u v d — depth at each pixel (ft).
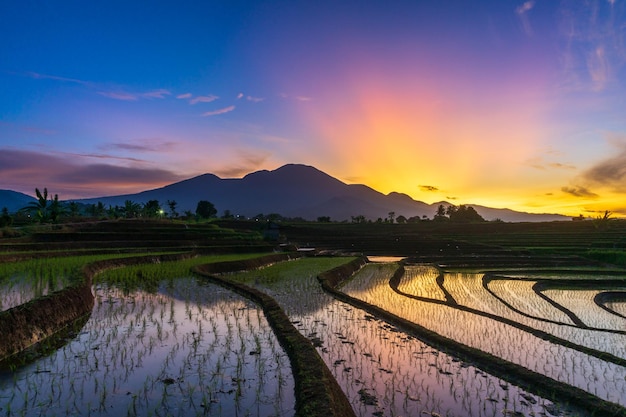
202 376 30.71
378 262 150.20
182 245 138.82
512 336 47.19
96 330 42.47
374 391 30.01
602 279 110.01
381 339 43.21
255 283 81.92
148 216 256.52
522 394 30.40
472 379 32.96
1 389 27.66
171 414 24.75
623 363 37.70
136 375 30.53
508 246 213.05
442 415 26.58
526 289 95.91
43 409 24.80
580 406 28.53
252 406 26.12
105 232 138.62
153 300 58.75
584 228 321.73
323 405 24.44
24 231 125.39
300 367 31.35
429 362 36.55
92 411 24.70
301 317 52.75
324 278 83.82
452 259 160.04
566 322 63.41
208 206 378.53
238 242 163.12
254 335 41.83
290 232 274.98
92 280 71.92
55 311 42.19
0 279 55.62
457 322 54.03
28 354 34.24
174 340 39.52
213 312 52.01
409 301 69.46
